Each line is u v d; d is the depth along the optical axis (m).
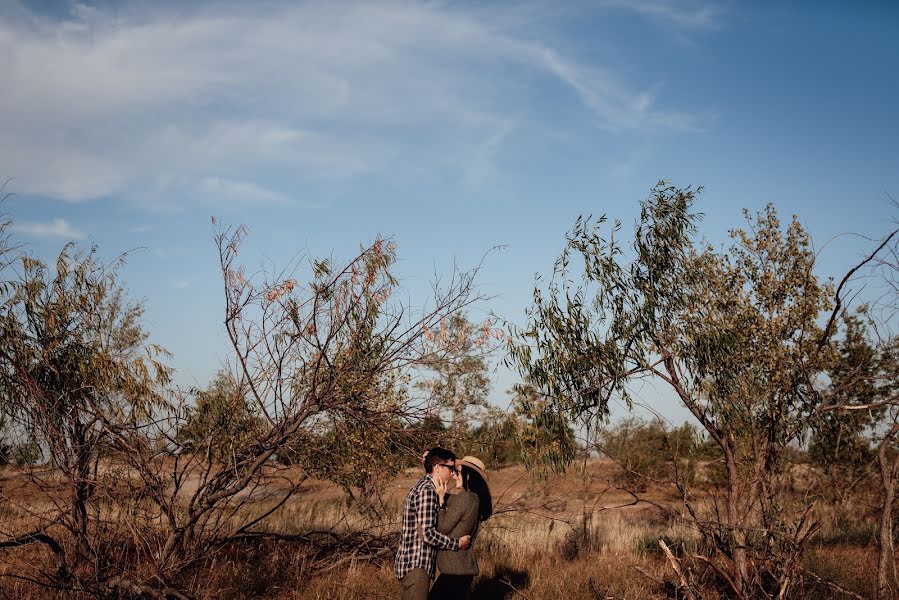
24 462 6.79
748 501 7.83
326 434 8.32
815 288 8.02
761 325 8.09
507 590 8.05
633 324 8.30
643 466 12.41
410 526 5.71
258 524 9.45
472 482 6.63
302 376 7.77
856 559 9.27
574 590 7.96
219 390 7.64
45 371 7.20
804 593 7.30
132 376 7.15
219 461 7.62
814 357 7.97
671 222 8.66
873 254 6.97
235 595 7.07
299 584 7.59
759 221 8.52
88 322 7.63
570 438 8.48
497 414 8.54
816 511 11.67
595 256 8.46
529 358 8.34
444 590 5.77
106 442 6.97
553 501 10.08
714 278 8.51
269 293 7.43
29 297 7.26
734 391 8.09
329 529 9.30
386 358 7.99
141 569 6.81
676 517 8.40
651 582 8.17
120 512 6.91
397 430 8.27
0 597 6.17
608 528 11.99
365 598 7.33
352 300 7.73
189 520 7.16
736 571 7.40
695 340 8.16
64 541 6.97
